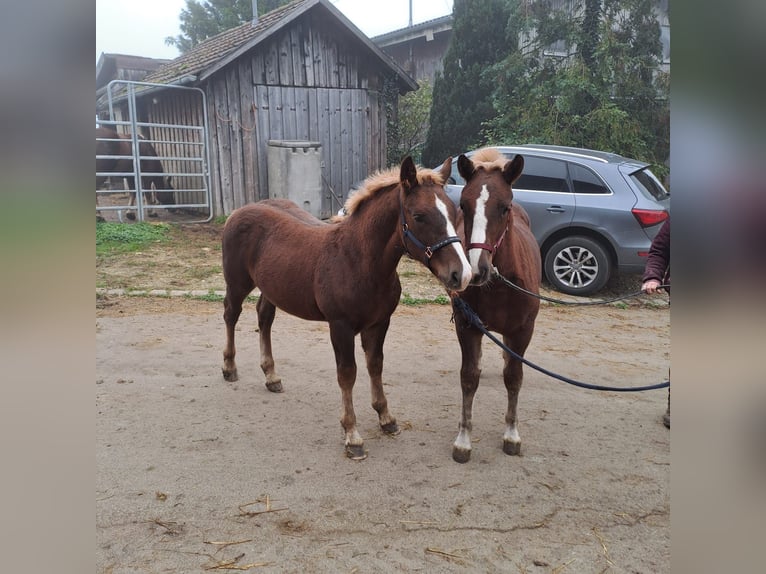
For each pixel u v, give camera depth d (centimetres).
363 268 330
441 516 289
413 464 339
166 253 830
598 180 700
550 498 307
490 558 259
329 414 402
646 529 283
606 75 998
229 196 1023
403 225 309
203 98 956
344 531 276
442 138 1217
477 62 1184
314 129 1078
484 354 534
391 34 1577
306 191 1002
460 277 279
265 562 253
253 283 438
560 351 548
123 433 364
